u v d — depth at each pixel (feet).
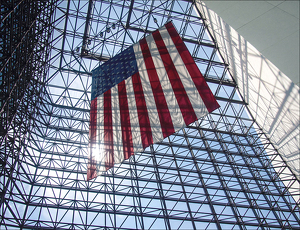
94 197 57.16
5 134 36.19
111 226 52.70
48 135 66.74
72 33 67.46
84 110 73.51
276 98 59.72
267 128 74.23
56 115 70.74
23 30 38.17
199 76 33.94
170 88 35.91
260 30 16.40
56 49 67.10
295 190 67.21
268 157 75.82
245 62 65.26
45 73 60.39
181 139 74.90
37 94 56.03
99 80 48.62
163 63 39.75
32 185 54.24
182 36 74.69
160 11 71.36
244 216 60.64
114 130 38.11
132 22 70.13
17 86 40.27
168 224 54.95
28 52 41.88
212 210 59.62
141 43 46.42
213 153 73.61
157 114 34.63
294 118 57.11
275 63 16.71
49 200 53.26
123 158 33.88
